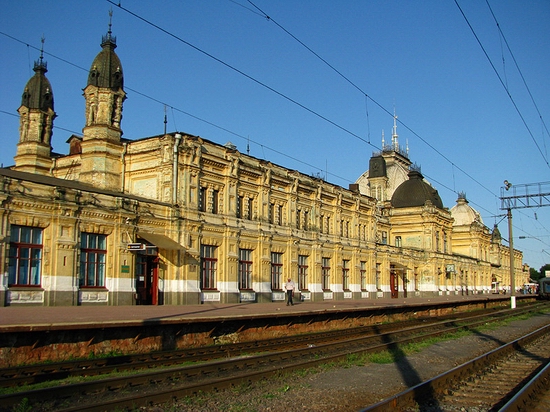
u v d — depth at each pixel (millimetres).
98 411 11281
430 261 70875
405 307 39906
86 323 17453
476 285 91312
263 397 13180
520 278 142250
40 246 27172
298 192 46312
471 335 30172
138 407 11891
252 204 41250
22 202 26125
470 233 94562
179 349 20328
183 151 34625
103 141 35906
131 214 31188
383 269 60531
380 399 13539
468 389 14414
